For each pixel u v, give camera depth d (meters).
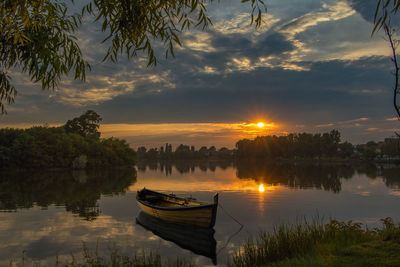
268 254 8.45
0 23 4.32
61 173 70.00
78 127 120.75
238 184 40.72
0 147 71.00
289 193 30.19
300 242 9.02
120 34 4.61
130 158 112.38
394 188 33.94
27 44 4.71
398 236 8.41
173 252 12.05
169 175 63.50
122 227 16.11
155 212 17.84
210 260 11.03
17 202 24.77
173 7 4.30
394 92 5.93
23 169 76.81
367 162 140.25
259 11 4.04
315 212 20.00
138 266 7.93
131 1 4.27
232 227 16.02
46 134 82.38
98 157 96.75
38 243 13.09
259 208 21.61
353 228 10.10
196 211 15.38
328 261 7.05
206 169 96.19
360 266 6.45
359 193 29.81
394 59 5.75
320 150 160.00
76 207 22.36
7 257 11.30
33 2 4.11
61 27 4.80
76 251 12.03
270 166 113.31
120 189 34.84
